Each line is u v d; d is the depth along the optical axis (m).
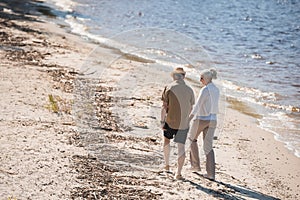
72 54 33.06
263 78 32.91
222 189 15.03
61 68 28.47
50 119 19.27
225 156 18.52
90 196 13.32
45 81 25.03
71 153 16.05
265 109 25.84
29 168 14.51
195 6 76.81
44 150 16.02
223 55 40.81
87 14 59.12
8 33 38.50
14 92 22.39
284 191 15.91
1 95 21.69
